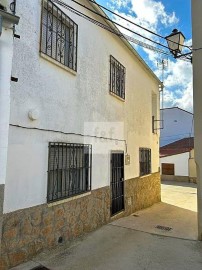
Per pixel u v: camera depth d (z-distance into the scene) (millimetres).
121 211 7859
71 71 5340
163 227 6715
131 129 8906
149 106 11023
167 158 22578
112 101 7457
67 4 5320
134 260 4457
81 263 4230
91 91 6246
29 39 4215
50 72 4742
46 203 4535
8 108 3088
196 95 5910
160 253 4805
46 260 4230
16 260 3854
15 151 3895
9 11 3453
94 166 6340
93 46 6391
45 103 4586
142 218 7867
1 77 3035
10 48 3152
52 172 4816
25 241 4035
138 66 9742
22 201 4000
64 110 5148
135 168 9195
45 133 4574
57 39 5078
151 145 11117
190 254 4789
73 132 5453
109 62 7254
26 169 4102
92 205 6152
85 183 5973
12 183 3822
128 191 8445
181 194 14328
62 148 5137
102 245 5125
